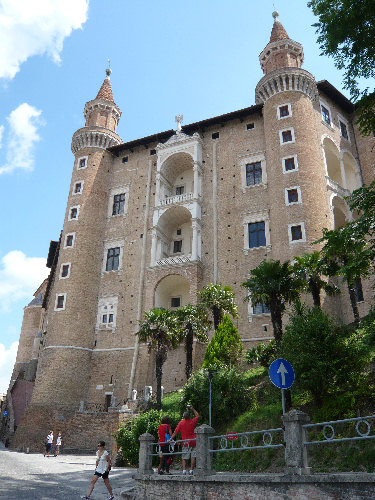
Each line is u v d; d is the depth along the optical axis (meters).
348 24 17.27
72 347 40.38
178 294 42.72
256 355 28.14
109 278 44.16
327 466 14.63
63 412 37.47
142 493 13.41
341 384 18.05
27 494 13.71
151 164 47.97
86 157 49.38
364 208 17.34
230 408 23.27
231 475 10.79
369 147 44.59
